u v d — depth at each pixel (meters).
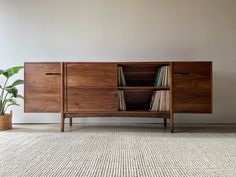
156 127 2.95
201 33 3.18
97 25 3.20
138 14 3.20
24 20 3.20
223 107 3.19
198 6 3.18
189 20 3.18
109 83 2.69
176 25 3.19
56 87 2.71
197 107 2.69
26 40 3.20
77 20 3.20
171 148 1.98
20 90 3.19
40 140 2.25
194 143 2.14
